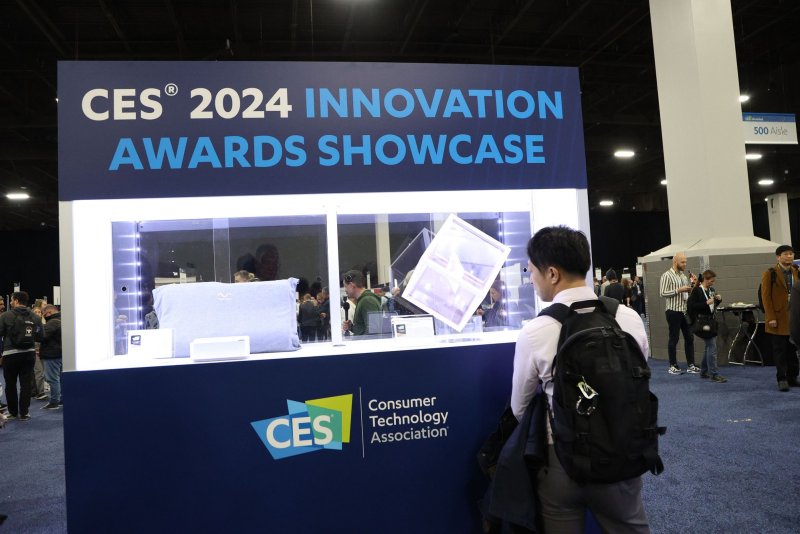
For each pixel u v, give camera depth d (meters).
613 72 10.45
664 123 6.64
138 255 1.80
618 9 8.12
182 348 1.68
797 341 3.33
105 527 1.52
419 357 1.68
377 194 1.79
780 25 8.82
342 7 7.76
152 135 1.63
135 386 1.55
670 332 5.74
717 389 4.80
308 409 1.61
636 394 1.09
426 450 1.67
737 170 6.19
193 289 1.73
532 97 1.85
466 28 8.62
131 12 7.55
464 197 1.92
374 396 1.64
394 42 8.81
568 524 1.19
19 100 9.77
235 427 1.58
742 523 2.16
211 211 1.83
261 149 1.67
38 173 14.25
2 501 2.86
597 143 13.87
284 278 1.86
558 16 8.31
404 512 1.65
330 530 1.61
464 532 1.68
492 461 1.50
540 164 1.84
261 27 8.20
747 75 10.37
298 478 1.60
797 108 9.88
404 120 1.75
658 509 2.32
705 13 6.21
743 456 2.97
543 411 1.23
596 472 1.07
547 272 1.29
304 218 1.87
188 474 1.55
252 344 1.69
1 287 18.41
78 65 1.62
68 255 1.57
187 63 1.66
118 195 1.61
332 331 1.87
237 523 1.57
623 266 21.67
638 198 22.98
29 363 5.15
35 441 4.22
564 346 1.12
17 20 7.55
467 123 1.79
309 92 1.71
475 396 1.71
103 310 1.75
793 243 19.67
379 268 1.92
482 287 1.90
